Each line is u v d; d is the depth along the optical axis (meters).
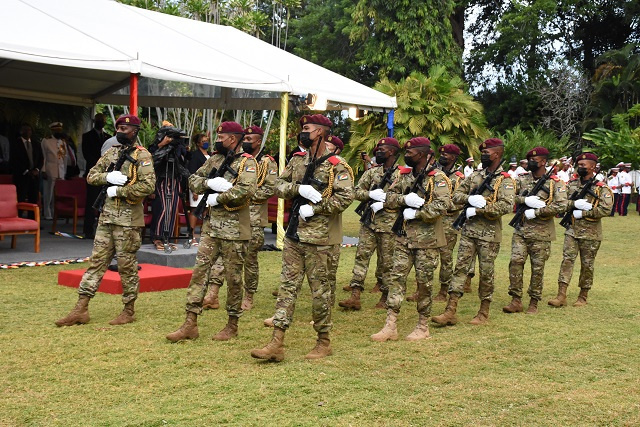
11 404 4.77
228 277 6.48
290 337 6.80
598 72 34.44
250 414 4.71
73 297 8.16
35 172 15.52
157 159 10.50
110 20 12.77
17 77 14.70
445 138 19.81
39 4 11.96
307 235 5.85
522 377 5.75
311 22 38.25
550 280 11.04
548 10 35.22
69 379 5.32
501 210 7.43
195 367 5.70
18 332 6.57
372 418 4.72
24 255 10.81
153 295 8.46
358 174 20.81
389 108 14.84
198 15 24.56
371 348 6.49
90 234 13.23
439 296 9.14
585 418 4.84
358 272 8.27
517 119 36.72
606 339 7.15
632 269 12.37
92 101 17.81
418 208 6.70
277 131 26.31
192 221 11.20
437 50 31.50
